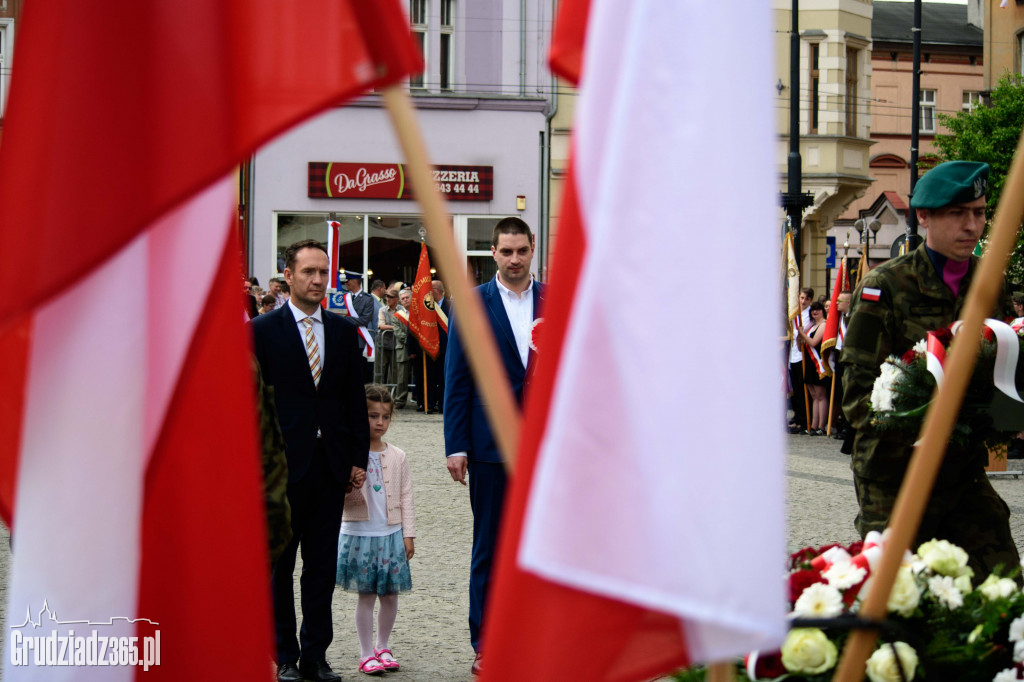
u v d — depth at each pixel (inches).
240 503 80.7
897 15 2246.6
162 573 79.2
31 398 75.0
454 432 214.4
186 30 67.0
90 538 74.9
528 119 1077.8
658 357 58.3
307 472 212.5
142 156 67.1
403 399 789.2
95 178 67.0
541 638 60.4
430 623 249.1
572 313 63.8
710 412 58.1
